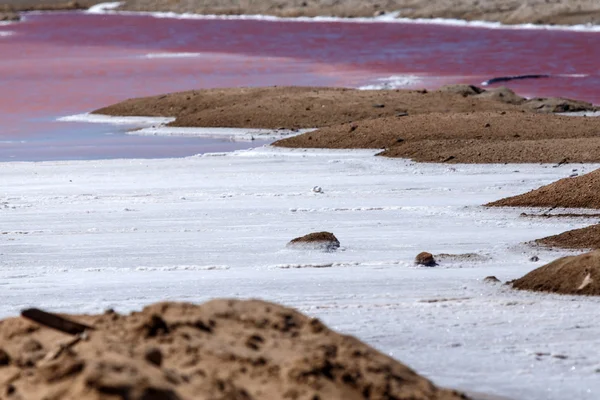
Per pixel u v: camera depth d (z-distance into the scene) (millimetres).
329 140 76125
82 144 83062
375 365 18797
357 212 50594
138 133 89188
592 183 51094
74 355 16562
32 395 15477
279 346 19000
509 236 44469
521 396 23719
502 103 94750
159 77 141000
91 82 136500
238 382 17109
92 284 36250
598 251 34062
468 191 57094
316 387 17266
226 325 19734
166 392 14336
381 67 149875
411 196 55562
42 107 110688
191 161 70375
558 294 32844
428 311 31109
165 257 41031
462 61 159000
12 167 68438
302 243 42062
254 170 66000
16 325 19734
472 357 26531
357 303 32531
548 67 149250
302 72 143625
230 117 91000
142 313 20234
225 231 46156
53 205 53562
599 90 120312
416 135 75625
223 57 170375
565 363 26031
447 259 39656
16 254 42031
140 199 55156
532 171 63719
